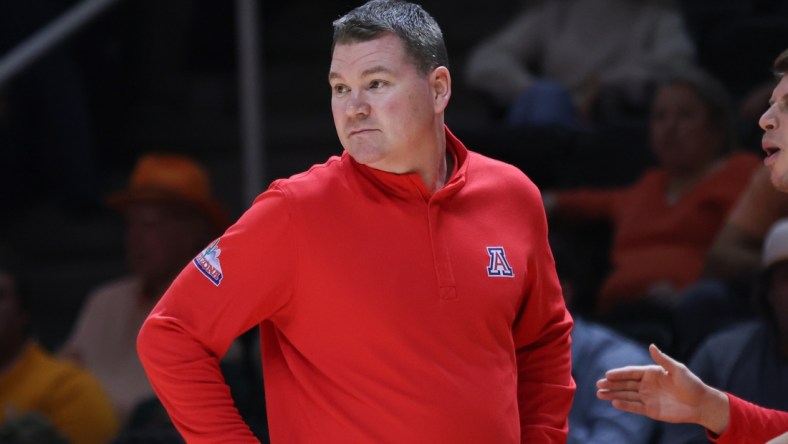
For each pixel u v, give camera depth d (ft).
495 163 29.99
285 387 28.50
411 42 27.71
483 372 27.55
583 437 42.57
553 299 30.48
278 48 92.22
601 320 52.39
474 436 27.14
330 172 28.30
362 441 27.22
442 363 27.25
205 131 84.17
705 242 56.18
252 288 27.61
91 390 53.01
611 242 60.34
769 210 52.19
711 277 52.65
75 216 76.07
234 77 89.45
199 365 27.58
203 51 90.48
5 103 74.74
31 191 77.77
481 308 27.73
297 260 27.55
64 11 75.36
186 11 85.71
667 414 29.86
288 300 27.86
